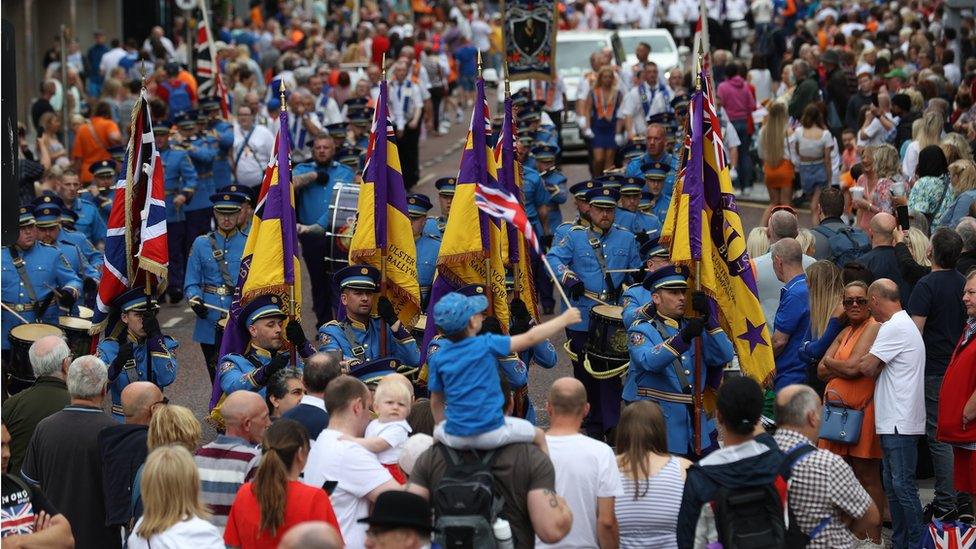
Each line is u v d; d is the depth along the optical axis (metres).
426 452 27.06
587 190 50.06
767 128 76.88
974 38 98.25
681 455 38.53
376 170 43.53
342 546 24.00
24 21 126.12
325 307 61.62
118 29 147.12
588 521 28.73
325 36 152.00
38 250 52.25
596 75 93.88
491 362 26.67
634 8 150.12
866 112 74.19
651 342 38.38
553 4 79.88
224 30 136.88
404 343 42.41
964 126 70.62
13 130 27.16
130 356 42.28
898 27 123.25
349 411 30.84
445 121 135.88
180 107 100.69
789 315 41.78
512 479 26.55
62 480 33.50
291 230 42.06
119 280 43.66
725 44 139.00
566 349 49.03
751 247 47.69
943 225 52.09
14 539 28.22
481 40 153.62
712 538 26.97
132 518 32.00
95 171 66.69
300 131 80.19
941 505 37.84
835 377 38.81
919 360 37.34
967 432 36.56
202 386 56.16
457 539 25.53
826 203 51.06
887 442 37.56
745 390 27.48
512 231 43.00
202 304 50.94
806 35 124.06
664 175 60.22
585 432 48.06
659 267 42.34
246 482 29.62
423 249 52.09
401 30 148.88
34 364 37.28
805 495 28.33
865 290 38.41
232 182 77.50
